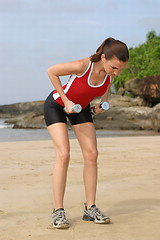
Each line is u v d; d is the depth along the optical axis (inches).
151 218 131.3
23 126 1611.7
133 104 1514.5
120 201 157.8
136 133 1139.9
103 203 154.9
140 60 2036.2
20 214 139.6
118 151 359.3
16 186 192.9
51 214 139.3
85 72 121.8
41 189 185.2
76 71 122.1
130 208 146.1
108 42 119.6
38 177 219.5
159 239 108.3
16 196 170.1
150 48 2129.7
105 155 325.7
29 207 150.4
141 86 1515.7
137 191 177.2
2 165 269.4
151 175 222.8
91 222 127.8
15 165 269.6
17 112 2908.5
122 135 1046.4
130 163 274.5
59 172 126.6
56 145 128.2
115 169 246.2
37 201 160.7
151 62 1959.9
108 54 117.4
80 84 123.6
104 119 1387.8
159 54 2004.2
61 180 126.6
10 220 131.0
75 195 171.6
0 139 904.9
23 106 2847.0
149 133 1133.7
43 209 147.3
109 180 207.6
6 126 1724.9
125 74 2000.5
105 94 138.6
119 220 129.5
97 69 122.2
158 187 186.7
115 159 298.0
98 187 187.6
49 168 254.4
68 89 125.6
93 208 129.6
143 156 318.0
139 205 150.7
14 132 1275.8
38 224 125.8
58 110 130.7
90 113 136.5
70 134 1058.7
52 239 109.3
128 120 1346.0
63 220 120.7
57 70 122.9
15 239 109.7
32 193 176.2
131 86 1557.6
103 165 264.4
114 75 122.6
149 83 1494.8
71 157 312.3
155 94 1482.5
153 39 2271.2
